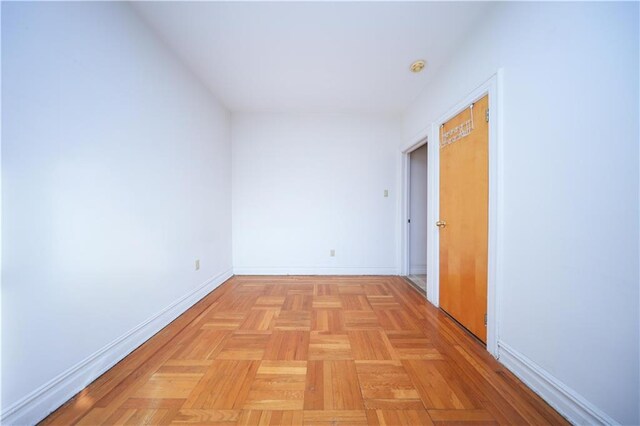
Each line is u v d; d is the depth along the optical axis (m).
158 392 1.21
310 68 2.26
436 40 1.85
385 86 2.56
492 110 1.51
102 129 1.37
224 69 2.28
